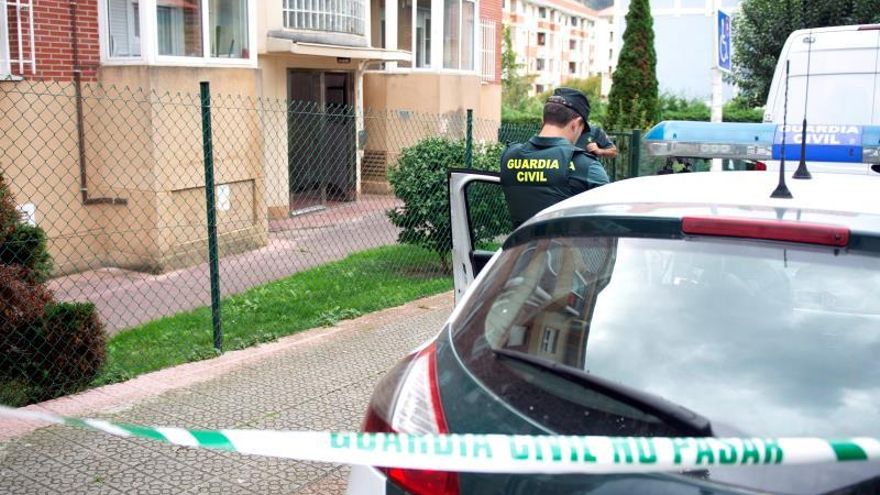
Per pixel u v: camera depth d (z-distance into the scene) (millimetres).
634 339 2123
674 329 2117
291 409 4895
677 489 1700
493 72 19969
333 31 14148
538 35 87188
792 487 1665
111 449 4242
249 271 9570
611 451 1657
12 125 8859
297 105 14180
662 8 27766
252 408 4895
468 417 2049
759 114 19875
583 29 100250
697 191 2559
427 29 16906
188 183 9938
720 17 9055
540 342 2193
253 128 10898
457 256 4082
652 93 19531
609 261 2316
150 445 4297
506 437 1771
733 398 1925
